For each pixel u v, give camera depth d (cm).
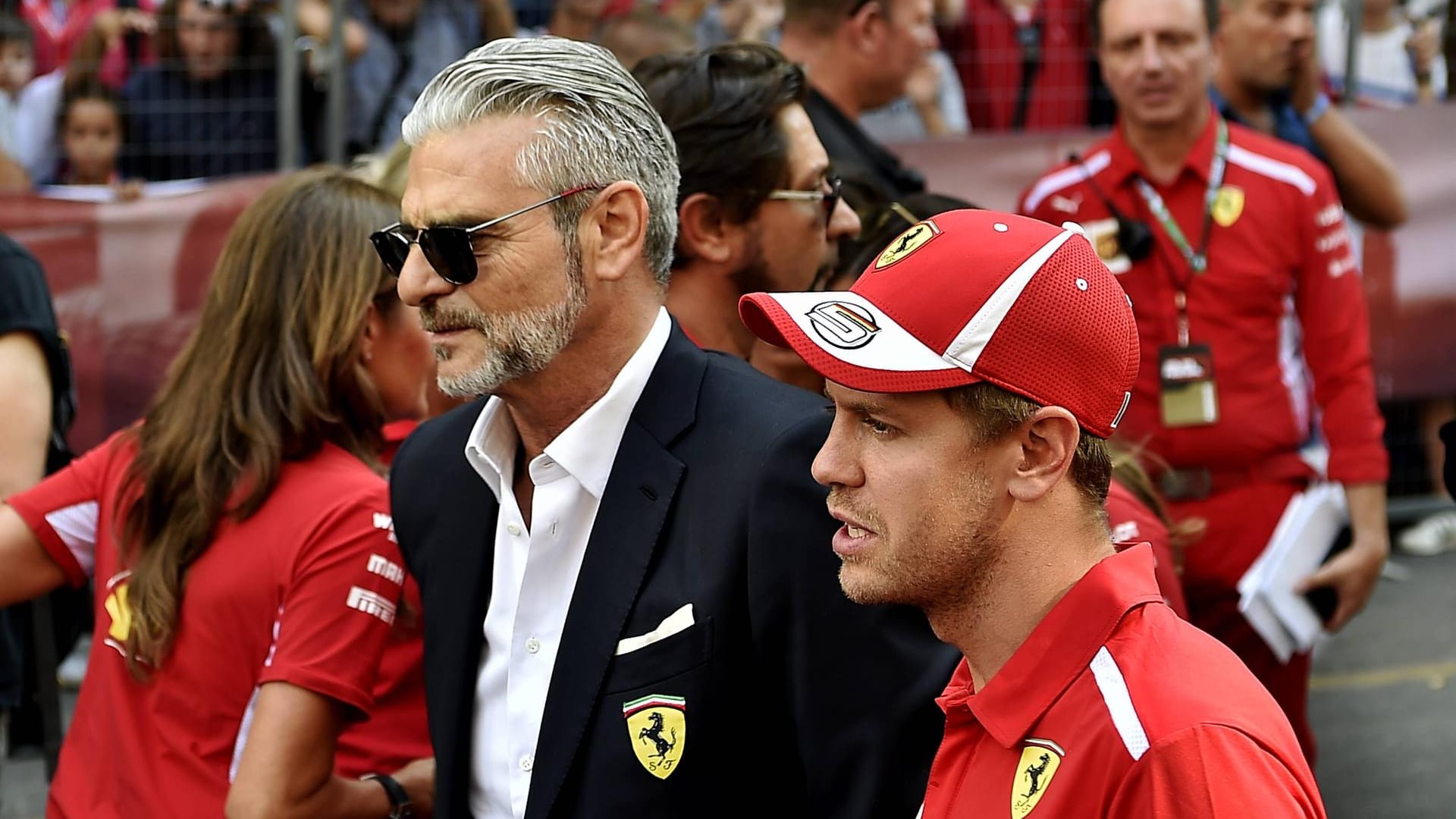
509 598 416
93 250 1125
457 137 383
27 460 640
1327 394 820
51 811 489
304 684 441
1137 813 269
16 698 664
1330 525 739
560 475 402
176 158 1152
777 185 487
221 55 1145
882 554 303
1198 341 802
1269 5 989
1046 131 1209
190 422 469
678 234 488
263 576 454
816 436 378
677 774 373
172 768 463
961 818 302
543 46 394
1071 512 301
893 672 365
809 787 372
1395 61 1287
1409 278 1253
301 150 1163
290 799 437
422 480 444
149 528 471
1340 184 1067
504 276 381
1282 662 718
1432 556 1434
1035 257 300
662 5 1207
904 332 299
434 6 1166
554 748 385
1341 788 980
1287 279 805
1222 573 793
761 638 372
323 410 470
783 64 496
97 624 496
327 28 1152
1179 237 807
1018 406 294
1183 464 798
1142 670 281
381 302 490
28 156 1159
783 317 311
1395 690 1152
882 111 1183
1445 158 1240
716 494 383
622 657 382
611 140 390
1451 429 373
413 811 482
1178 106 797
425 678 434
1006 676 297
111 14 1152
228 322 476
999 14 1213
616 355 401
